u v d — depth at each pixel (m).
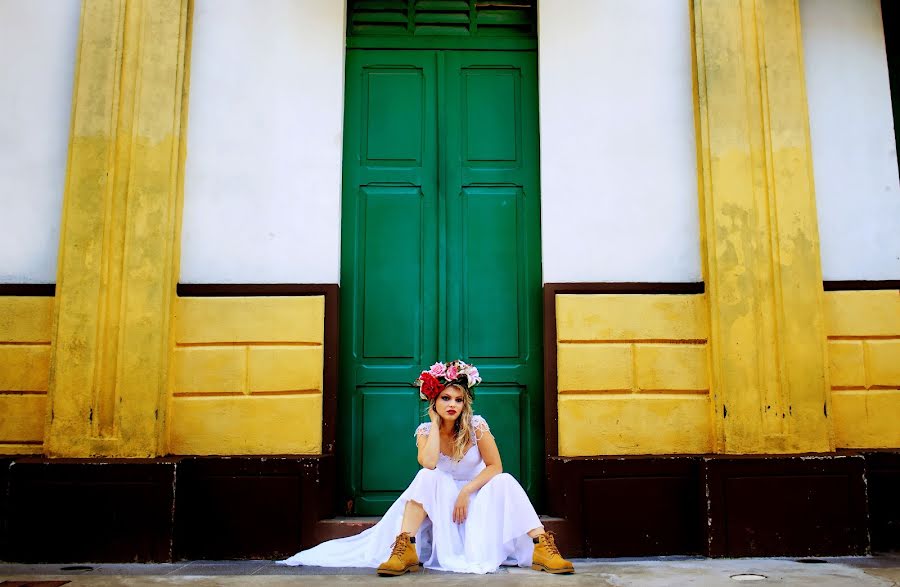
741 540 4.08
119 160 4.43
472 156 4.83
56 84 4.61
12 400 4.33
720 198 4.46
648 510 4.19
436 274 4.70
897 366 4.43
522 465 4.52
